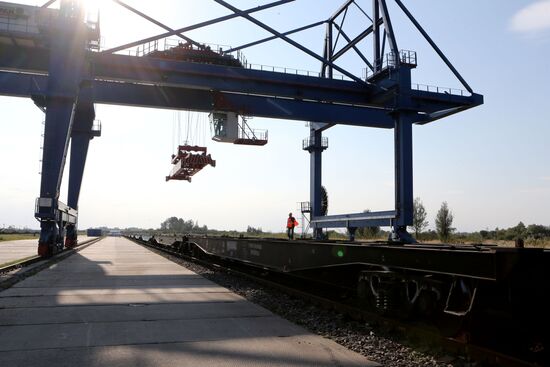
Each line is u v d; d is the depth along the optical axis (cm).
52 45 2431
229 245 1645
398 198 3041
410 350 583
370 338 634
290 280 1384
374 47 3375
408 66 3075
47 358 515
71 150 3650
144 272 1551
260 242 1323
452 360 532
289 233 2597
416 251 663
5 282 1237
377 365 512
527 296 524
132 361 507
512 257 514
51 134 2364
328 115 3350
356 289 907
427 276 657
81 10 2478
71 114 2411
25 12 2470
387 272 734
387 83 3066
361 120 3422
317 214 4088
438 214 4484
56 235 2395
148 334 633
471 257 557
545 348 539
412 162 3008
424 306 654
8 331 646
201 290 1091
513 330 576
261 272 1628
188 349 558
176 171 3628
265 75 2908
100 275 1440
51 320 725
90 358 516
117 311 806
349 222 3488
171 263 1986
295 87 3008
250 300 960
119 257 2408
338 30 4041
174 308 840
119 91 2945
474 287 568
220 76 2833
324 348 571
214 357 525
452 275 589
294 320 757
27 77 2856
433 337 592
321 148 4159
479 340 585
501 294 555
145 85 2988
